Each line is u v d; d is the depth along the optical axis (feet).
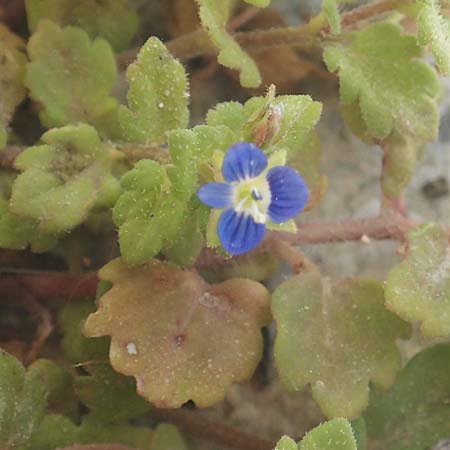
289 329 0.23
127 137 0.23
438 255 0.24
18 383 0.22
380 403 0.24
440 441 0.24
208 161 0.21
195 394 0.22
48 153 0.23
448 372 0.24
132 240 0.22
